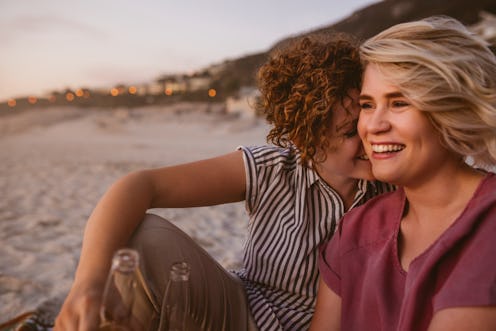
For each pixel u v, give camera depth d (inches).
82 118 1903.3
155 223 56.9
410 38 48.2
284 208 62.1
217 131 1392.7
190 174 60.1
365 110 51.5
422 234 50.0
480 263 40.7
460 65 45.6
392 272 49.7
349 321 53.3
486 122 45.3
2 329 98.3
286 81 60.9
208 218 221.3
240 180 61.9
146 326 49.3
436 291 43.5
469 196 48.3
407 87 46.3
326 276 56.9
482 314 39.3
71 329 43.7
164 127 1593.3
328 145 58.4
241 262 146.6
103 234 51.5
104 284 47.1
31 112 2036.2
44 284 123.6
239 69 2755.9
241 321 61.7
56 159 615.2
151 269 53.8
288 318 61.2
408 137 47.5
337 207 60.8
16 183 362.6
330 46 59.0
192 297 56.2
